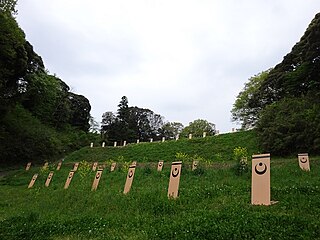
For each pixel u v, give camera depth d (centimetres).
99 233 822
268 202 877
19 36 3262
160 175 1822
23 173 3094
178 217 863
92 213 1102
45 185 2184
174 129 9394
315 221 685
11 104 3847
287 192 998
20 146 3888
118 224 885
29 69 4341
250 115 5328
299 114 2709
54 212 1233
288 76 3434
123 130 7775
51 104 5594
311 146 2481
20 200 1708
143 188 1396
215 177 1578
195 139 4106
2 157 3684
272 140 2750
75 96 7344
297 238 609
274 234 634
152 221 862
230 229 679
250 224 696
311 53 3048
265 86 3997
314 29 2942
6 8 3039
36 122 4712
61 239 822
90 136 6575
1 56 3158
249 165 1803
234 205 899
